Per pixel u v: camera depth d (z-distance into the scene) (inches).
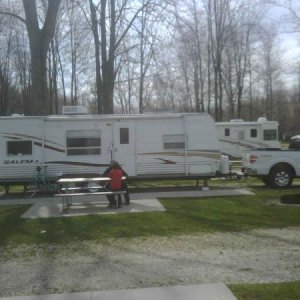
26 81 2017.7
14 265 313.0
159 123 701.3
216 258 315.0
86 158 694.5
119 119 696.4
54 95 1689.2
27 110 2006.6
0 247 366.0
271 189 681.0
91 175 692.1
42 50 800.3
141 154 700.0
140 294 242.8
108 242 371.9
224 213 482.3
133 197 626.5
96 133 696.4
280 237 373.4
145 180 700.7
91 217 480.1
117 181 542.0
